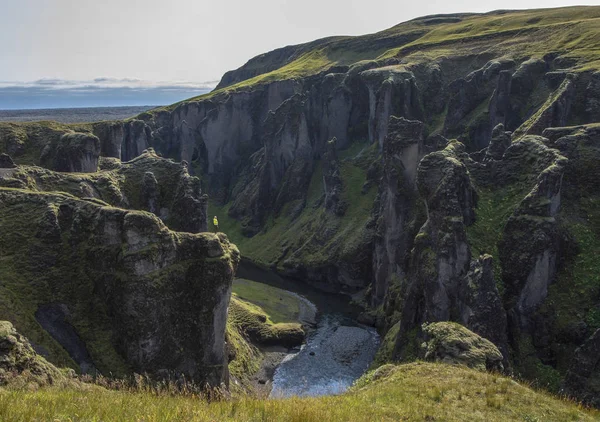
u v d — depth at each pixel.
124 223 67.50
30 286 65.56
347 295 130.75
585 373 54.16
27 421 18.44
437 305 70.31
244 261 163.12
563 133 83.12
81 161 121.06
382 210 116.56
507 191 78.75
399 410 28.83
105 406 22.02
